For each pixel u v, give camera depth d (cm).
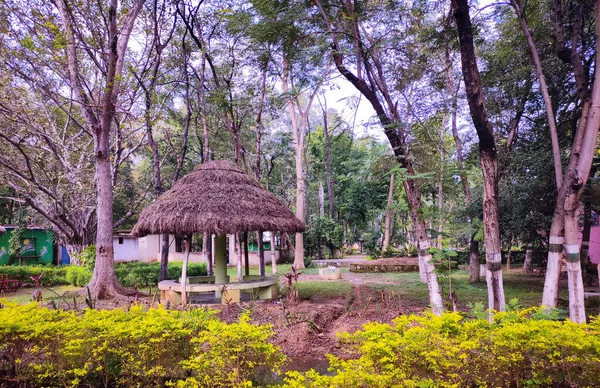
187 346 372
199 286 830
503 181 1207
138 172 3123
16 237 2097
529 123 1328
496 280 541
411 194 762
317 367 532
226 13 1246
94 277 1048
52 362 372
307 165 2877
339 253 2714
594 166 1037
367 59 830
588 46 914
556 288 570
